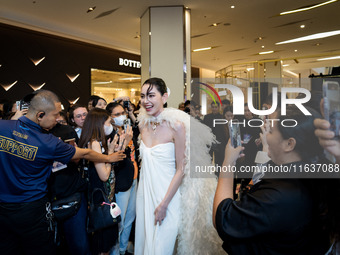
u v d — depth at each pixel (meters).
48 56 7.70
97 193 1.74
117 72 9.74
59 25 7.79
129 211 2.26
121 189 2.00
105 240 1.77
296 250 0.71
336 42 10.34
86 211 1.85
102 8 6.48
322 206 0.68
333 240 0.67
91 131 1.83
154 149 1.54
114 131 2.15
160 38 6.22
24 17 7.04
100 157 1.68
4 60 6.78
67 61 8.18
